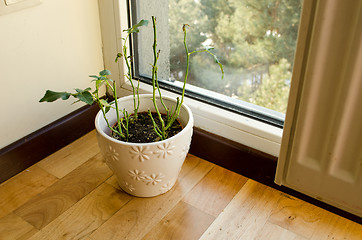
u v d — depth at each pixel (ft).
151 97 3.62
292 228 3.28
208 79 3.96
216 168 3.90
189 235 3.20
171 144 3.11
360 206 2.79
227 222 3.32
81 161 3.93
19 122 3.66
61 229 3.24
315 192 2.95
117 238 3.17
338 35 2.27
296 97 2.65
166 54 4.11
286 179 3.06
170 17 3.87
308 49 2.46
